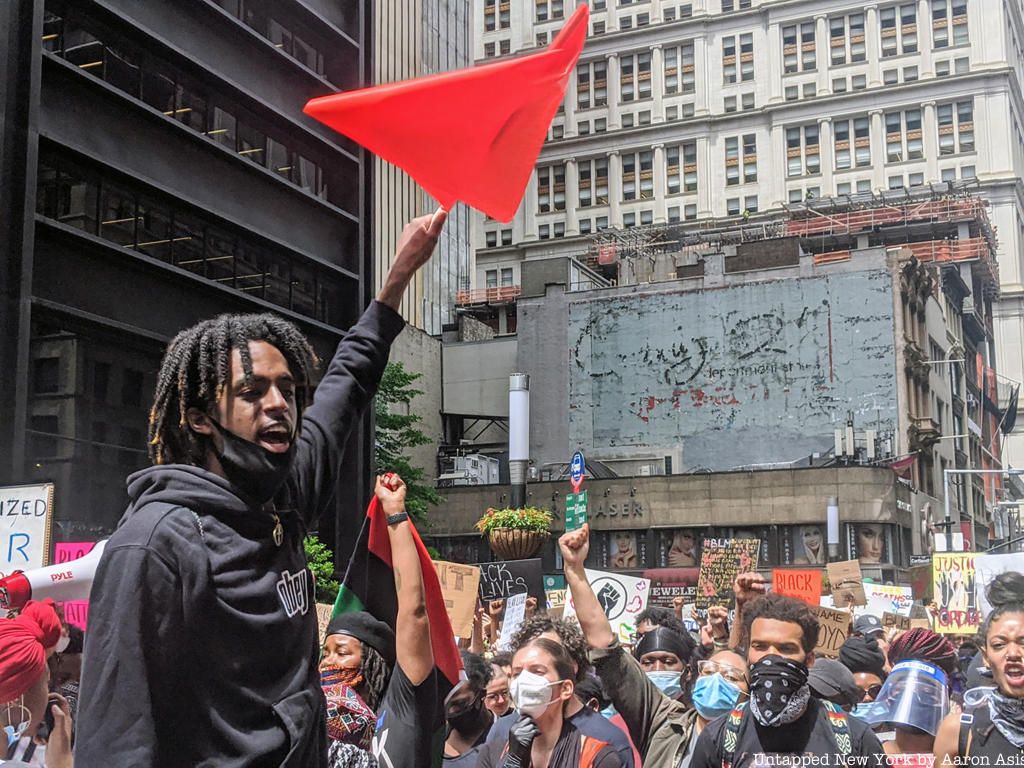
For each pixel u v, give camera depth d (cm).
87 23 2477
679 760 511
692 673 706
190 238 2758
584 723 503
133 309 2542
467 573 923
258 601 219
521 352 6775
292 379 238
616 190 11356
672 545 5553
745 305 6397
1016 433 10919
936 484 6788
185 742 211
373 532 366
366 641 367
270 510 234
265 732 216
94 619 209
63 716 419
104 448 2416
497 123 254
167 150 2706
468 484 6059
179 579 212
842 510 5316
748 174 11050
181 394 230
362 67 3488
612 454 6494
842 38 10975
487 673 612
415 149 256
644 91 11431
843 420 6119
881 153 10769
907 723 552
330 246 3344
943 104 10719
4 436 2053
